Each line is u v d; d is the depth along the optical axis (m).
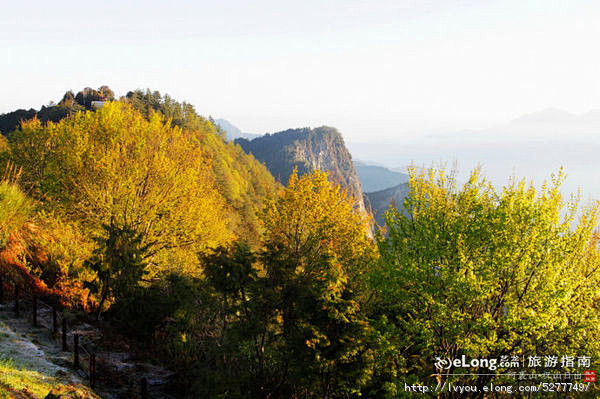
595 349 12.43
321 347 11.02
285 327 12.27
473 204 13.91
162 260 23.22
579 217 12.67
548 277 12.38
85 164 24.17
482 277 12.71
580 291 12.93
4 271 12.82
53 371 9.04
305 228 18.91
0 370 7.64
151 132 28.52
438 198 14.48
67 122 34.94
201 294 14.42
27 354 9.45
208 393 10.67
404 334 14.49
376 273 14.89
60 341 11.02
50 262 14.56
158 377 11.66
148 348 13.36
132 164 24.80
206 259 12.33
